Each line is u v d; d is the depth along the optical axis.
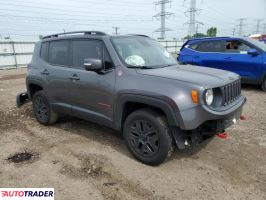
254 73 8.55
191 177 3.55
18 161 4.14
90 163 3.98
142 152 3.88
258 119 5.84
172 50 40.38
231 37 9.05
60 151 4.43
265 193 3.20
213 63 9.32
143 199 3.13
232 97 3.93
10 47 21.84
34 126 5.75
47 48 5.48
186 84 3.44
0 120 6.25
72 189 3.36
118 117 4.07
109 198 3.16
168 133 3.61
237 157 4.08
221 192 3.23
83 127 5.52
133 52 4.36
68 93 4.87
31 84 5.84
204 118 3.40
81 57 4.69
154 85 3.59
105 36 4.39
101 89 4.20
